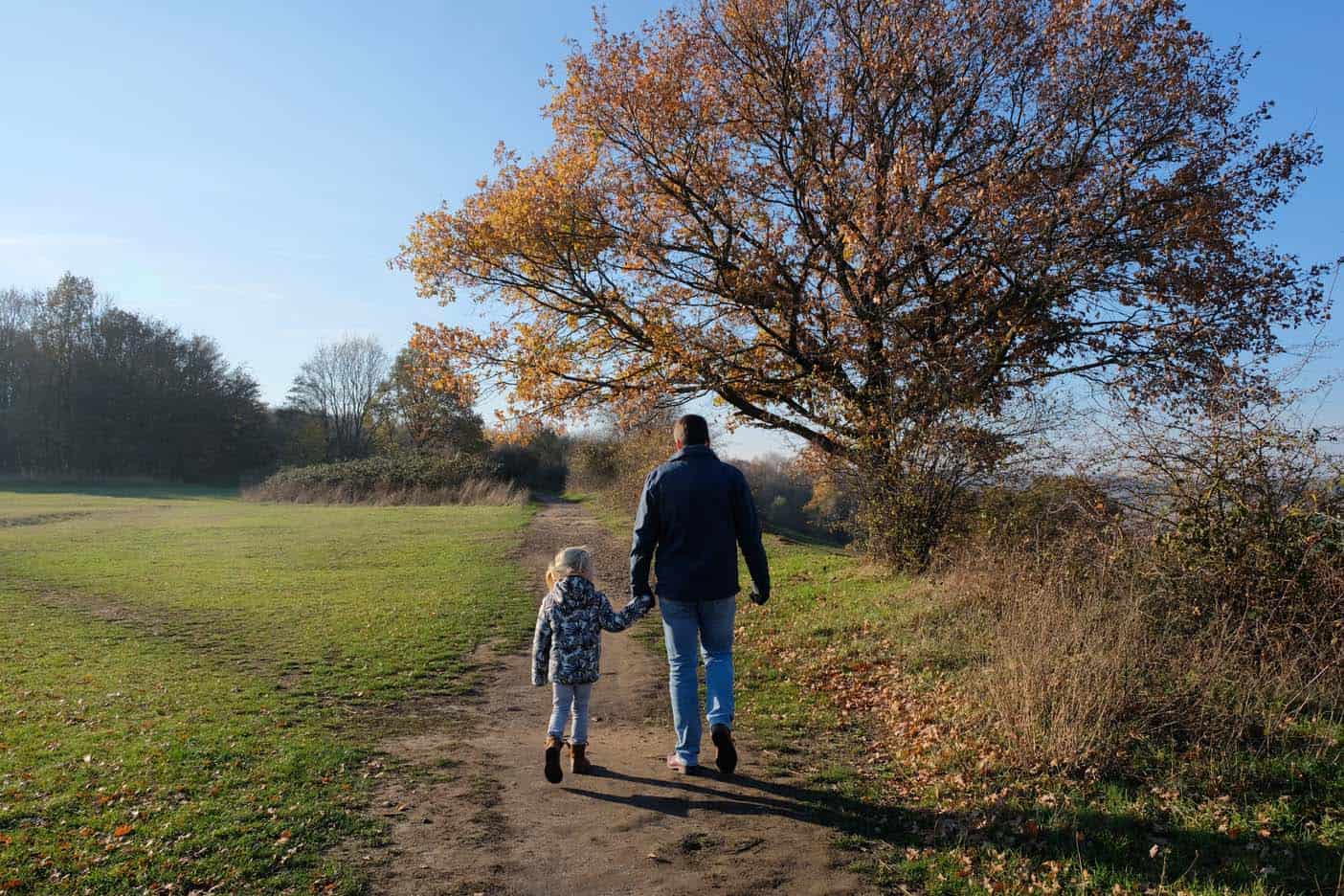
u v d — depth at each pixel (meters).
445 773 5.13
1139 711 4.95
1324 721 4.76
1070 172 13.63
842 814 4.32
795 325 14.95
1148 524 6.87
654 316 15.21
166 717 6.57
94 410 63.91
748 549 4.87
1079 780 4.46
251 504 40.38
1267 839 3.68
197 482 68.69
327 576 15.66
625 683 7.99
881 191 13.32
